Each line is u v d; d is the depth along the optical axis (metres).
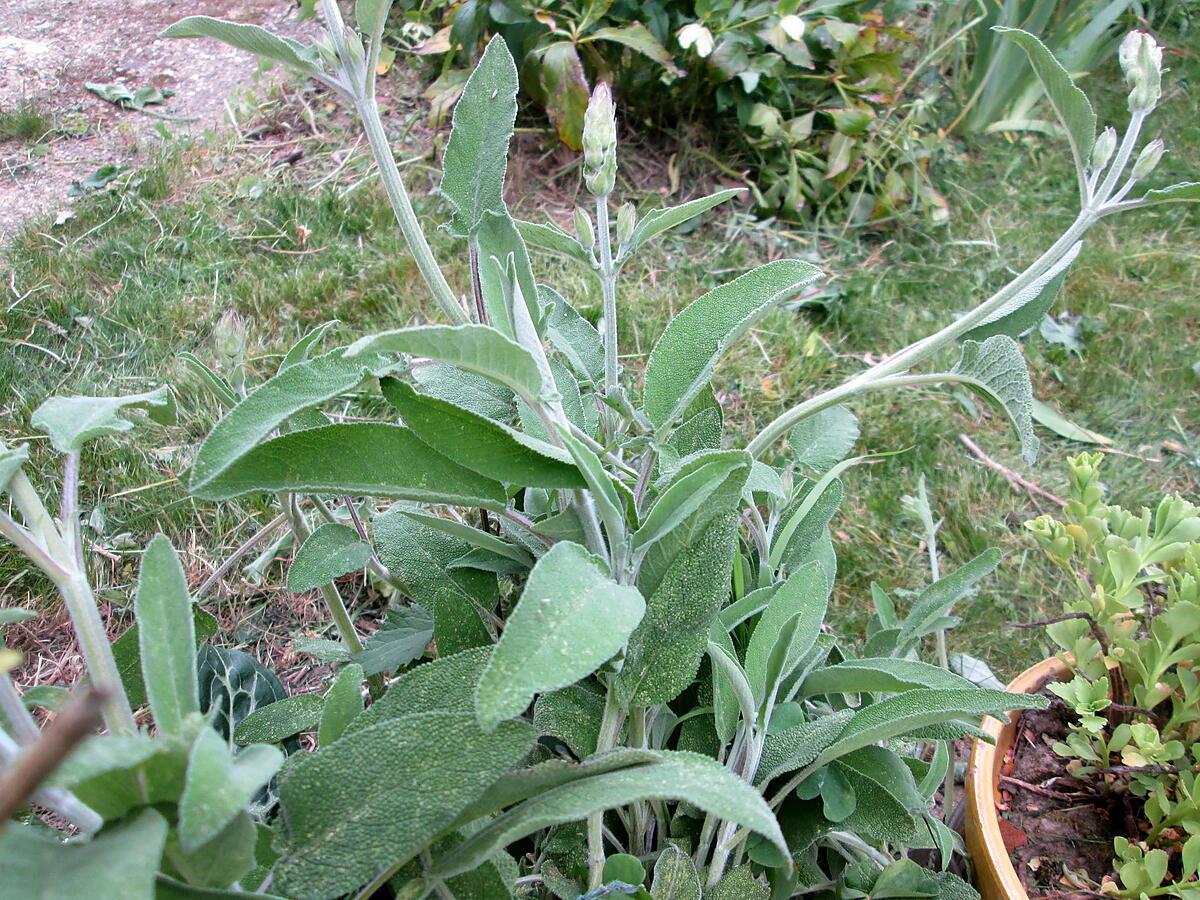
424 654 0.46
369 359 0.30
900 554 0.71
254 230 0.95
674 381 0.34
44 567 0.27
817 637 0.40
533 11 0.99
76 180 1.00
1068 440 0.82
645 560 0.33
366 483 0.30
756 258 0.99
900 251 1.01
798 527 0.44
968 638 0.65
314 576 0.37
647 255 0.97
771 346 0.88
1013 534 0.73
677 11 1.04
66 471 0.29
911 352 0.39
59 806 0.21
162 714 0.23
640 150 1.10
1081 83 1.21
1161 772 0.41
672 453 0.37
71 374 0.78
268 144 1.06
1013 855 0.43
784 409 0.82
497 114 0.36
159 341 0.82
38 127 1.06
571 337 0.44
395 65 1.17
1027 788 0.45
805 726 0.36
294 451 0.29
